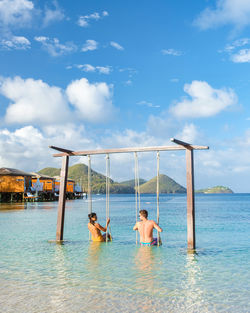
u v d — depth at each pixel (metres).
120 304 5.01
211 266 7.76
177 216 28.59
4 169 66.12
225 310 4.77
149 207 50.16
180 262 8.17
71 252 9.62
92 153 10.53
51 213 31.27
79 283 6.19
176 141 8.40
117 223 21.28
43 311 4.72
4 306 4.93
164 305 4.97
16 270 7.29
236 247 10.81
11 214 29.73
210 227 18.30
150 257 8.84
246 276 6.80
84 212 35.66
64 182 11.20
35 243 11.44
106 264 7.88
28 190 71.12
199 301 5.17
